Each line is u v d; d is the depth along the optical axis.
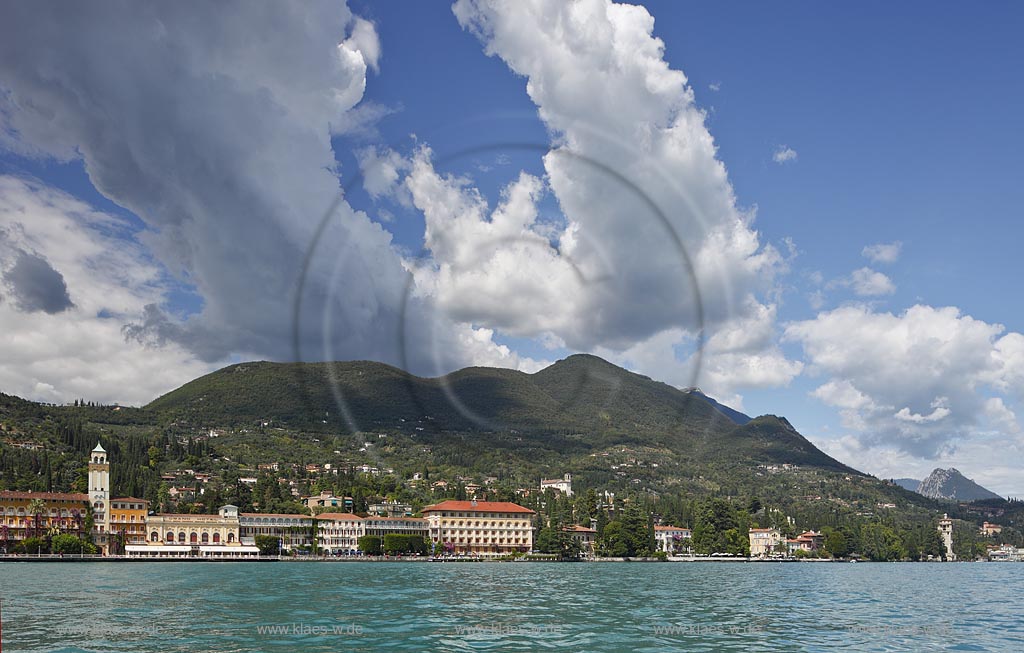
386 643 62.97
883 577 188.88
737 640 67.06
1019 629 77.00
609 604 96.56
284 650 59.53
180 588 114.12
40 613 81.00
